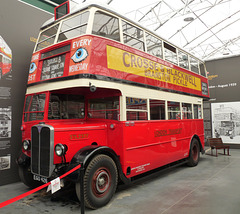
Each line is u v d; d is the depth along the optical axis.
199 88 8.77
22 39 6.27
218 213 3.64
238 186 5.14
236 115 11.84
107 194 4.09
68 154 4.09
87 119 5.45
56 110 4.80
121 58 4.76
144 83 5.43
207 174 6.40
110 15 4.69
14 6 6.12
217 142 10.12
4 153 5.66
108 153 4.34
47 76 4.71
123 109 4.68
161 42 6.45
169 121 6.40
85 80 3.92
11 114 5.88
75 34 4.46
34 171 4.18
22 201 4.36
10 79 5.92
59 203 4.23
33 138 4.26
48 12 7.07
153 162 5.54
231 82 12.05
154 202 4.18
